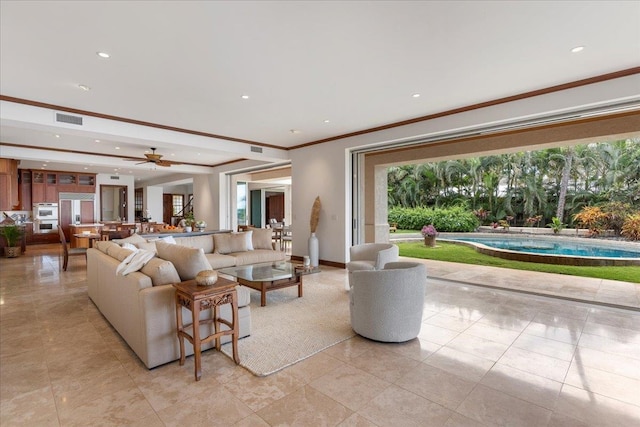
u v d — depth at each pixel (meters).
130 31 2.59
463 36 2.71
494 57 3.10
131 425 1.87
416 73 3.46
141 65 3.22
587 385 2.29
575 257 6.62
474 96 4.18
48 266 6.86
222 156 8.57
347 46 2.88
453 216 13.27
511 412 1.99
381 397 2.15
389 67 3.31
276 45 2.85
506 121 4.37
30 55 2.99
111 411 2.00
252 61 3.16
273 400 2.12
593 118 5.11
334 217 6.77
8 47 2.83
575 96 3.72
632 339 3.05
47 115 4.47
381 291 2.94
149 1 2.20
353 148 6.43
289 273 4.47
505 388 2.26
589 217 10.21
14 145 6.82
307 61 3.17
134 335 2.73
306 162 7.33
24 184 10.70
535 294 4.50
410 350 2.86
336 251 6.76
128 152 7.79
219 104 4.46
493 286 4.95
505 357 2.72
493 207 12.95
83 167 10.34
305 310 3.98
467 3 2.26
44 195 10.91
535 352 2.80
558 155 11.22
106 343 3.00
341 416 1.95
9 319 3.64
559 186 11.50
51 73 3.39
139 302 2.57
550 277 5.62
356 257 4.70
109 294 3.41
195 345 2.36
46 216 10.91
